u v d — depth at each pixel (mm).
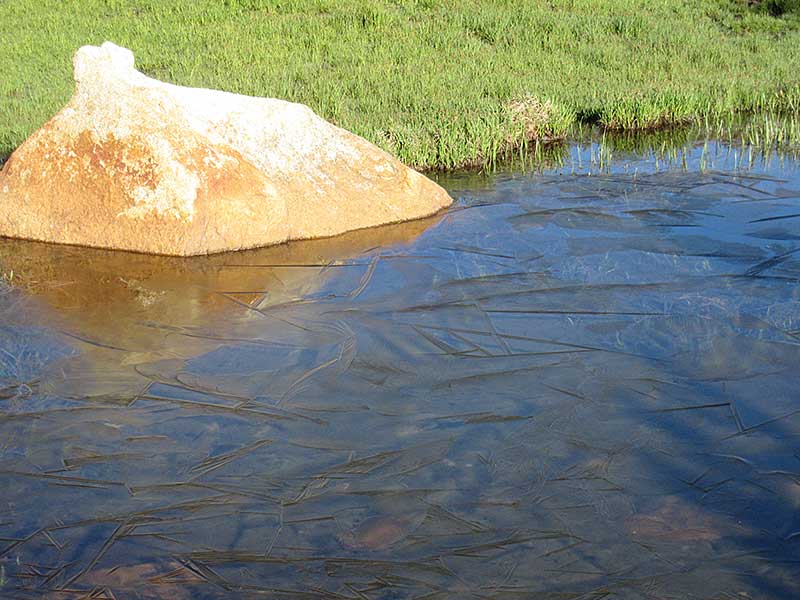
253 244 7301
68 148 7434
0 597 3469
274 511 4012
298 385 5082
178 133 7316
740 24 15586
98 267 6930
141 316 6047
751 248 6910
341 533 3863
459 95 11516
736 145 9938
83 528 3904
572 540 3797
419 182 8148
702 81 12352
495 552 3730
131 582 3566
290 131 7992
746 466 4305
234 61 13320
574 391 4973
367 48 14008
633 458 4375
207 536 3846
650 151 9852
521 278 6500
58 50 14055
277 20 15539
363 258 7035
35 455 4438
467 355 5387
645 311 5906
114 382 5145
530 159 9703
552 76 12656
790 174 8805
